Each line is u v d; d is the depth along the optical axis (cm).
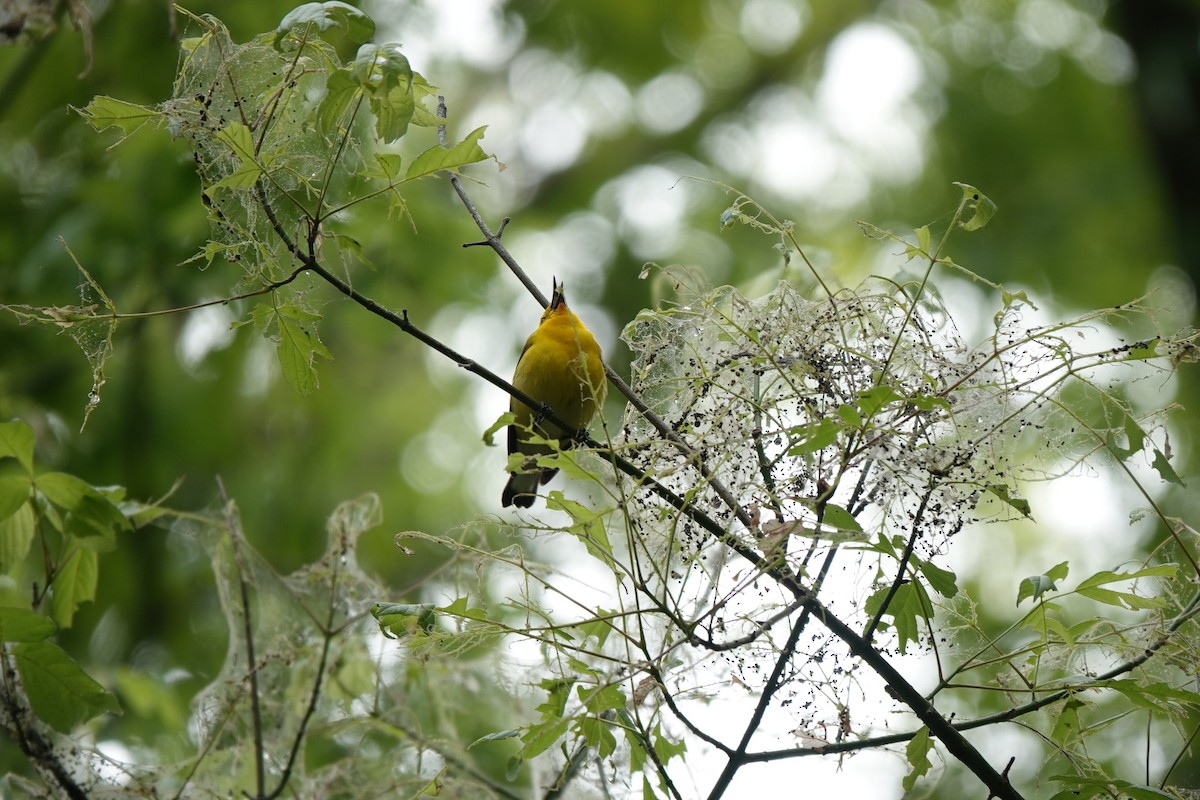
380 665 934
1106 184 2084
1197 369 1653
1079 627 635
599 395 702
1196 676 648
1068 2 2200
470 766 932
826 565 640
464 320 1980
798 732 643
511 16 2305
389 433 1992
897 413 607
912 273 798
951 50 2256
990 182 2159
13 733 748
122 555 1631
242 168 607
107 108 633
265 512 1788
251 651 835
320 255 723
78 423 1617
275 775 908
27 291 1463
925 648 677
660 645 654
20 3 962
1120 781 606
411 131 1811
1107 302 2056
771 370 637
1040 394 606
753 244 2156
